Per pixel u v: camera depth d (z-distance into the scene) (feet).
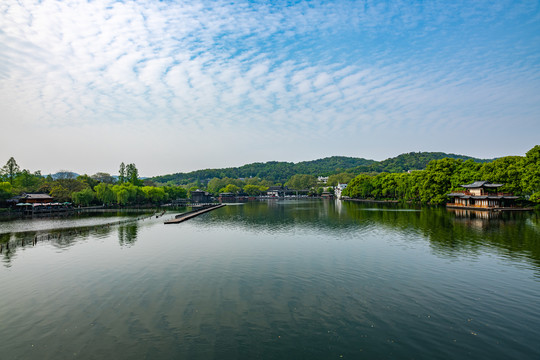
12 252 143.33
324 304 79.82
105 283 97.60
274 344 60.85
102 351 58.90
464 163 390.21
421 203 456.04
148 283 97.25
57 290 91.56
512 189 309.01
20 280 101.19
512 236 163.22
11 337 64.44
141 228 229.66
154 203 617.62
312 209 421.59
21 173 544.21
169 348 59.72
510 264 112.06
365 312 74.79
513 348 58.59
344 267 112.57
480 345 59.72
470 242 150.10
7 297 86.22
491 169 339.98
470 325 67.72
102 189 518.37
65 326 69.00
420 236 170.71
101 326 68.85
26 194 449.48
